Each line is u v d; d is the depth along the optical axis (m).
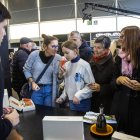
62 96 1.77
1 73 0.74
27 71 1.94
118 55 1.47
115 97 1.50
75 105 1.63
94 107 1.85
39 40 9.31
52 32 9.17
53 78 1.88
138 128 1.30
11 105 1.43
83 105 1.61
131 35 1.28
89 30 8.65
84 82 1.64
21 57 2.52
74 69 1.60
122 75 1.42
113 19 8.21
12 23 9.52
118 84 1.42
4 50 2.28
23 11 9.23
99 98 1.81
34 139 0.98
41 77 1.86
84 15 6.42
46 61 1.87
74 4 8.55
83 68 1.56
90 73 1.59
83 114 1.35
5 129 0.76
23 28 9.52
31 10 9.11
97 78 1.75
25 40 2.71
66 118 0.93
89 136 1.01
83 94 1.53
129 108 1.35
